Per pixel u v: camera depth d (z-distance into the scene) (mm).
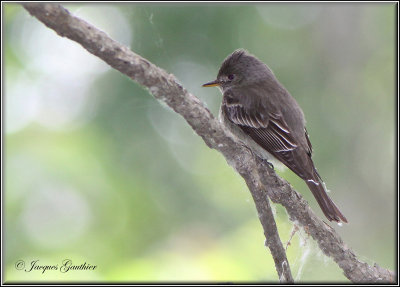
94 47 5781
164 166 12695
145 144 12578
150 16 12602
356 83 15117
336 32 15297
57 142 12625
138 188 12359
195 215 12688
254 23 13656
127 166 12484
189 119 6527
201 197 12875
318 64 15219
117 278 10133
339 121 14844
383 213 14133
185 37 12930
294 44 15094
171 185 12750
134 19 12555
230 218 12789
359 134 14672
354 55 15273
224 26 13203
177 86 6258
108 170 12320
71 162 12242
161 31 12742
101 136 12516
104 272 10367
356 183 14305
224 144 6828
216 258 10914
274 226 7102
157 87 6133
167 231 12305
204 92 13266
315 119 14609
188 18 12914
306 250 8484
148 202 12391
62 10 5598
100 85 12672
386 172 14406
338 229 14039
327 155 14344
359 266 7340
